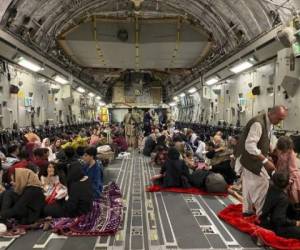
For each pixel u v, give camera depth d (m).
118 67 17.02
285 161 4.99
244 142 5.12
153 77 28.66
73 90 17.52
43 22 9.83
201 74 15.84
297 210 4.79
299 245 4.06
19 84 9.52
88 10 10.23
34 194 4.91
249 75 9.95
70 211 5.12
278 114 4.93
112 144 12.91
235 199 6.46
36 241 4.34
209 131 14.29
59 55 12.95
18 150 7.31
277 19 7.48
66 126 15.28
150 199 6.48
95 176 6.37
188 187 7.28
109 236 4.52
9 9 7.86
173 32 11.36
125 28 11.21
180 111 26.25
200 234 4.58
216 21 10.28
